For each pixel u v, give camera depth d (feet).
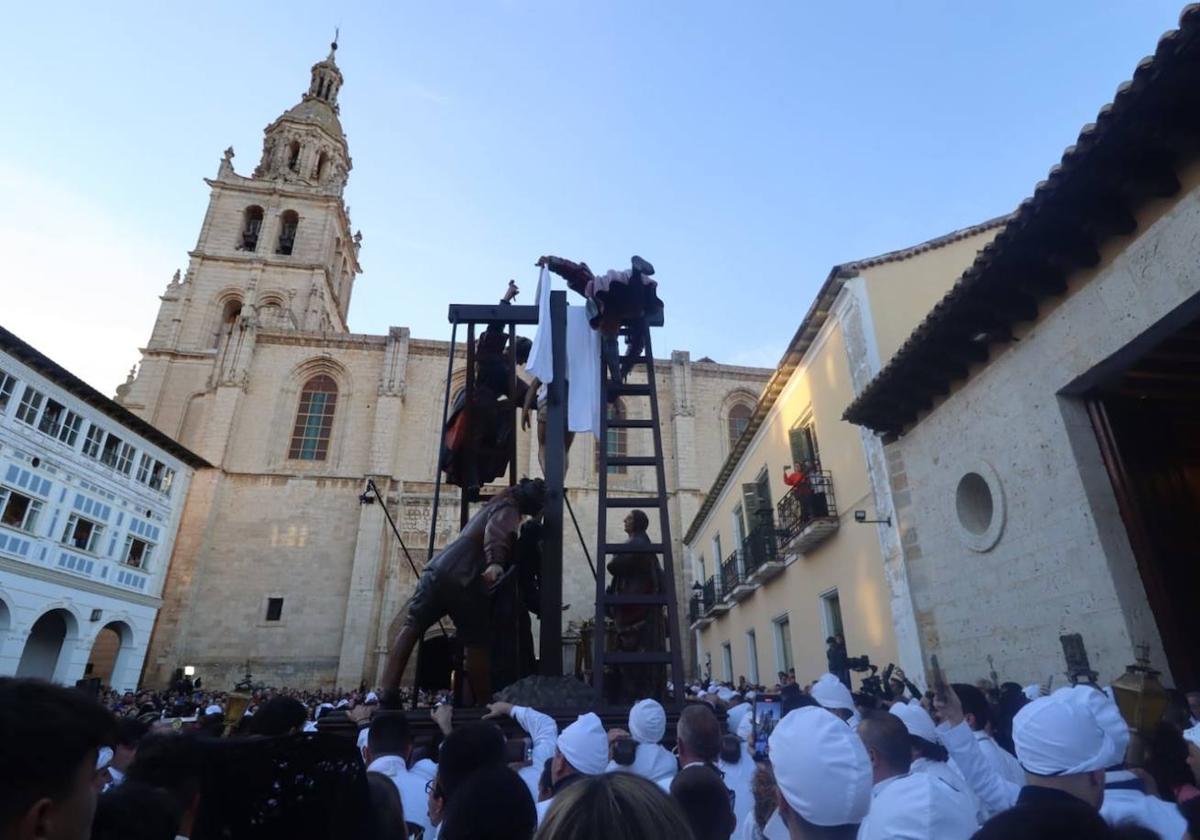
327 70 216.74
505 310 24.17
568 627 115.14
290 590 118.93
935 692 14.10
